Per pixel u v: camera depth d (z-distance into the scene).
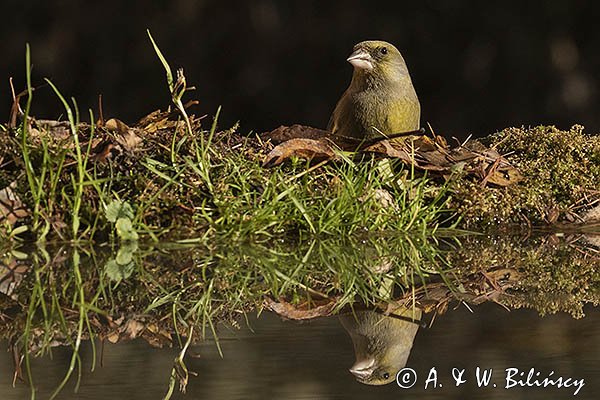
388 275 6.82
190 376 4.51
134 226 7.75
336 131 10.09
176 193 7.98
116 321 5.56
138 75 20.64
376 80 9.77
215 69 20.78
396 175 8.48
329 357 4.80
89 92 20.55
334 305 5.95
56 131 8.27
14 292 6.21
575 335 5.11
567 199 8.98
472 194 8.63
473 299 6.05
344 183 8.11
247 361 4.73
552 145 9.27
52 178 7.71
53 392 4.34
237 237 7.84
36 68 20.45
